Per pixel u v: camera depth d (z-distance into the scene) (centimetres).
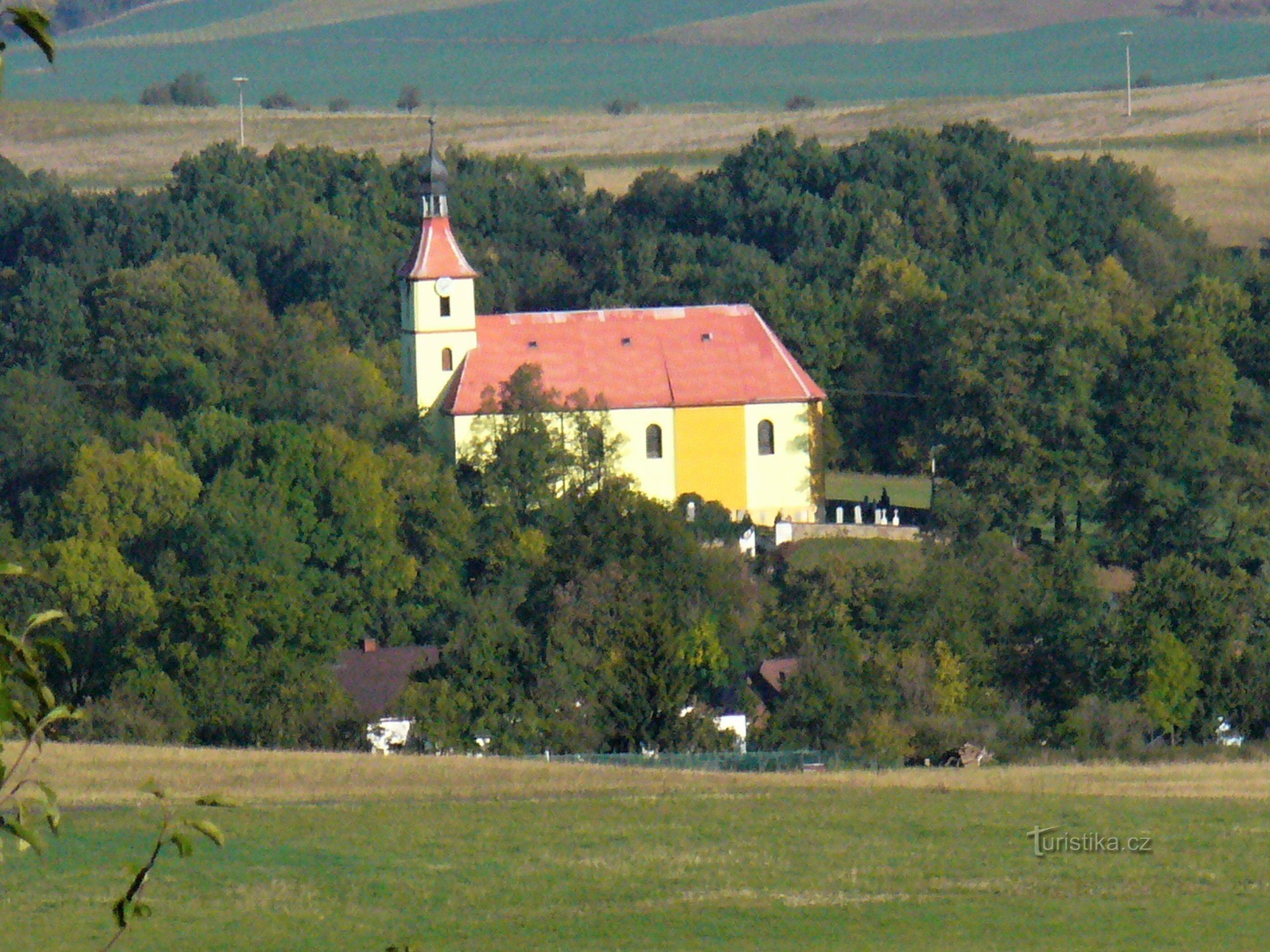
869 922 13075
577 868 14750
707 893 13950
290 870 14650
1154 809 16862
